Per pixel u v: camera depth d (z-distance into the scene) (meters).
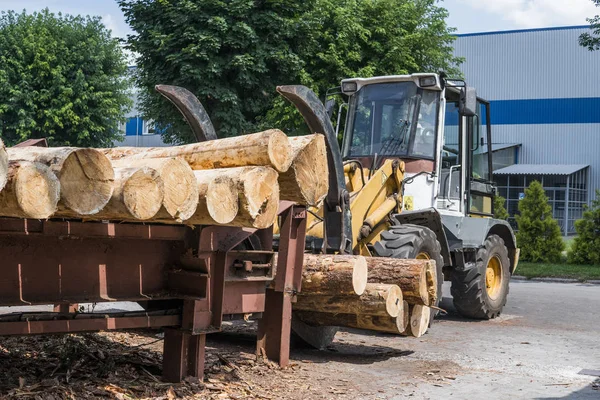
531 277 16.75
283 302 5.98
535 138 37.84
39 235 4.07
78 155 3.63
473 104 8.76
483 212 10.69
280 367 6.00
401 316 6.45
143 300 4.99
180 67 13.61
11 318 4.23
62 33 29.16
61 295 4.34
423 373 6.21
